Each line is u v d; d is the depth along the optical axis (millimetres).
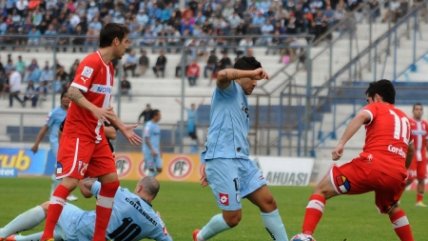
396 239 23078
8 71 62750
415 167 35531
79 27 67812
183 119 54781
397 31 58531
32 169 55625
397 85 55156
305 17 63094
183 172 52656
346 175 18453
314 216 18531
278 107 54031
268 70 59312
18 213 28031
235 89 17719
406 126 18734
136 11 70000
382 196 18969
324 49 56656
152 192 17531
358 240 22781
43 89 61094
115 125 17953
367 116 18609
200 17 67375
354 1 64000
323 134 54062
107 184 17672
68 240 17781
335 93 54719
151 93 60281
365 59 57375
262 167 51812
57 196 17531
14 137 58062
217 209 31469
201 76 60438
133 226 17359
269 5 66500
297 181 51125
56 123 31797
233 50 60219
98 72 17844
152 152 45062
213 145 17672
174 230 24344
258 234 23656
